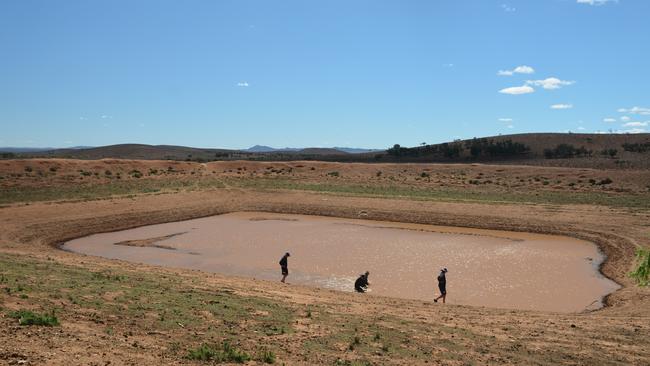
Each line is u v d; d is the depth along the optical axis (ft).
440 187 205.57
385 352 35.45
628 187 191.52
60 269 61.36
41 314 36.86
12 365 25.05
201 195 179.22
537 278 82.58
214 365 29.17
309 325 41.93
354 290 73.92
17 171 190.70
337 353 34.32
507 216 140.97
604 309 62.54
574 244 112.98
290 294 58.95
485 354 36.58
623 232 116.57
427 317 49.73
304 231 129.39
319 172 253.03
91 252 101.40
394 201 167.43
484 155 415.44
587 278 82.69
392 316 48.73
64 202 145.79
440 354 35.81
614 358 36.94
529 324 48.24
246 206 169.99
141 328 36.35
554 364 34.94
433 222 143.23
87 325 35.45
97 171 215.31
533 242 115.55
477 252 103.65
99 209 143.64
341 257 97.96
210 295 52.42
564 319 51.98
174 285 57.26
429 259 96.68
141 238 118.42
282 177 232.32
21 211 130.72
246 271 85.81
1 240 101.81
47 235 113.80
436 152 445.78
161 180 207.00
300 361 31.65
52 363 26.05
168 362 28.66
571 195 177.68
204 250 104.42
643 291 71.51
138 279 59.36
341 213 157.69
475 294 73.00
